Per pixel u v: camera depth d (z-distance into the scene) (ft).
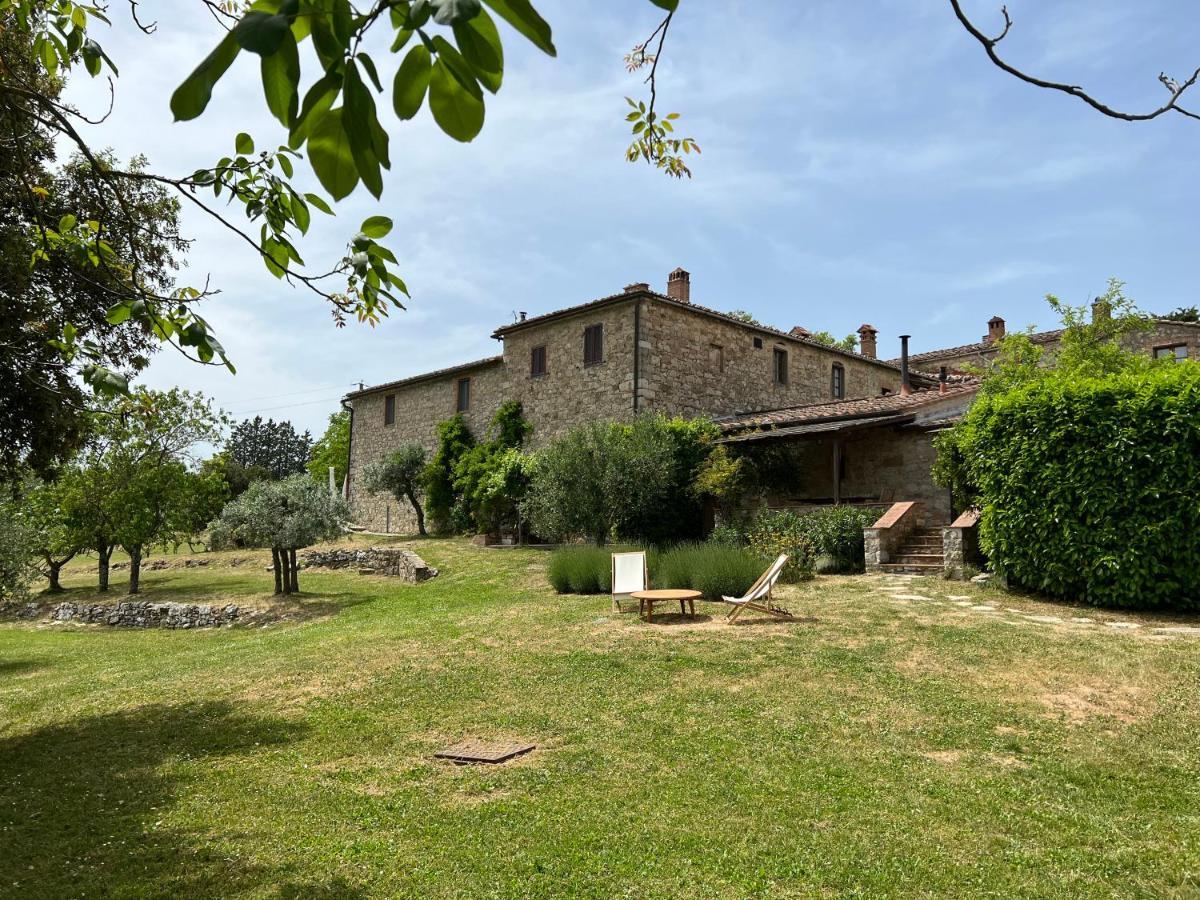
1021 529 38.09
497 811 17.31
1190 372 33.99
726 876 14.12
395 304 9.96
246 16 3.84
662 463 60.23
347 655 33.37
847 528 51.70
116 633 59.06
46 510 73.82
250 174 10.81
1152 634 29.94
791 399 85.10
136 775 20.74
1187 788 17.66
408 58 4.15
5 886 14.69
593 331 75.56
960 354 110.83
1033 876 13.98
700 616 37.01
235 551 97.71
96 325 24.54
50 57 13.10
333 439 150.82
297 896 13.92
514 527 79.66
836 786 17.97
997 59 8.61
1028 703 23.35
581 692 25.89
